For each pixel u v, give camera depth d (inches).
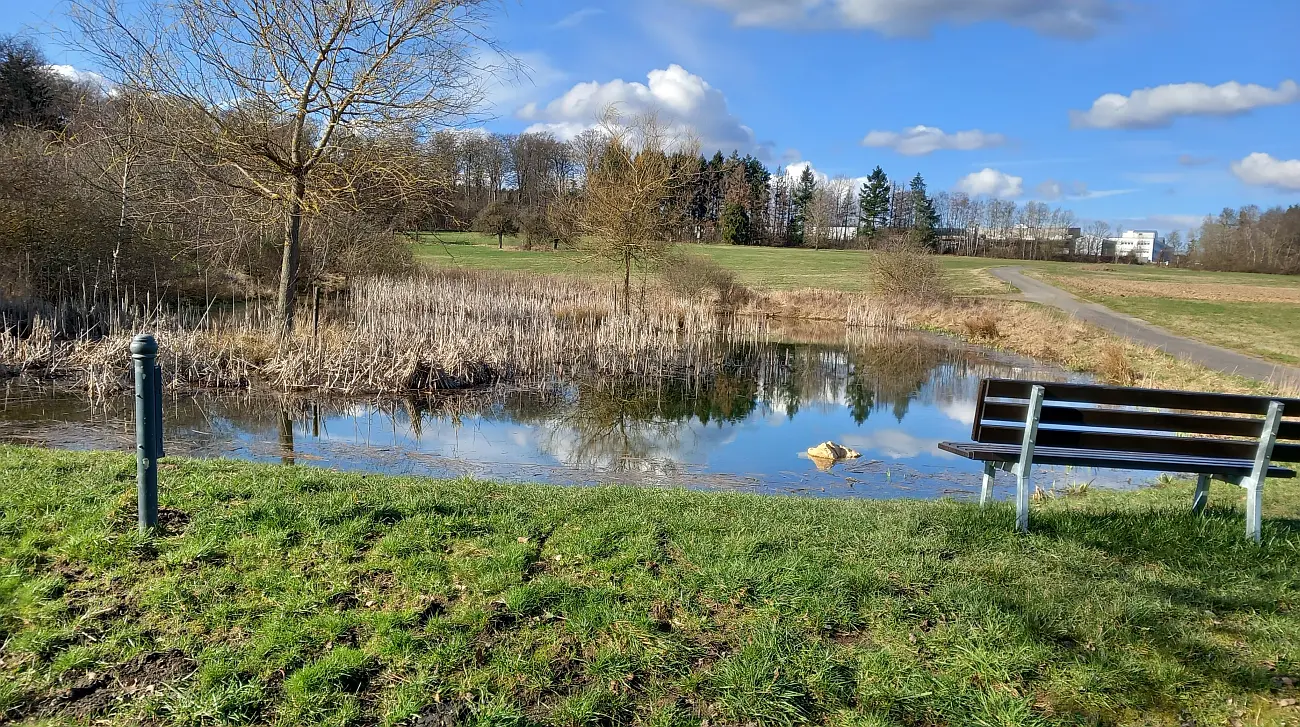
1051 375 732.0
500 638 131.3
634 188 885.2
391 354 543.8
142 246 718.5
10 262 624.4
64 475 203.5
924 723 114.9
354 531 168.7
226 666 119.8
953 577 157.0
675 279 1253.1
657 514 199.3
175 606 136.3
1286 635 136.8
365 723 110.8
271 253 856.3
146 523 159.8
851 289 1587.1
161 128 517.0
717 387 626.8
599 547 168.1
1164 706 118.3
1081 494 311.0
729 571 154.6
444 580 149.6
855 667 126.0
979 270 2411.4
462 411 489.4
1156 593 152.4
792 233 3403.1
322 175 542.3
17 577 140.3
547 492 226.7
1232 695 121.0
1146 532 183.9
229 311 770.8
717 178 3053.6
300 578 146.9
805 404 572.4
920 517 202.1
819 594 146.8
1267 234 3061.0
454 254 1941.4
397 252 1055.0
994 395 187.9
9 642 124.3
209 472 216.2
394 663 123.0
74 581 143.3
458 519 181.2
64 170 697.6
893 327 1152.2
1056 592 150.6
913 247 1342.3
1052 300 1487.5
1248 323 1123.9
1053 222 3941.9
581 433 449.1
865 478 350.6
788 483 338.0
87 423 382.3
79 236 668.1
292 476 215.5
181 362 501.4
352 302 845.8
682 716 114.4
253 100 515.5
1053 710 116.6
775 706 115.8
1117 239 4564.5
